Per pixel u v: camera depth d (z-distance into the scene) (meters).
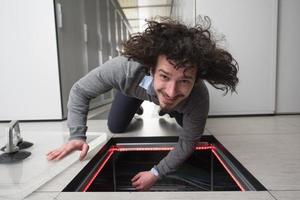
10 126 1.02
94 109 2.79
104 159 1.13
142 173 1.03
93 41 2.95
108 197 0.65
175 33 0.66
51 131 1.50
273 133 1.39
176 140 1.36
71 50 2.20
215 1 1.83
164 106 0.74
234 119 1.83
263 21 1.85
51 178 0.79
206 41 0.70
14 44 1.86
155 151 1.36
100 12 3.29
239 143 1.19
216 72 0.74
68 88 2.09
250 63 1.89
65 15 2.07
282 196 0.64
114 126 1.45
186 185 1.37
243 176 0.87
